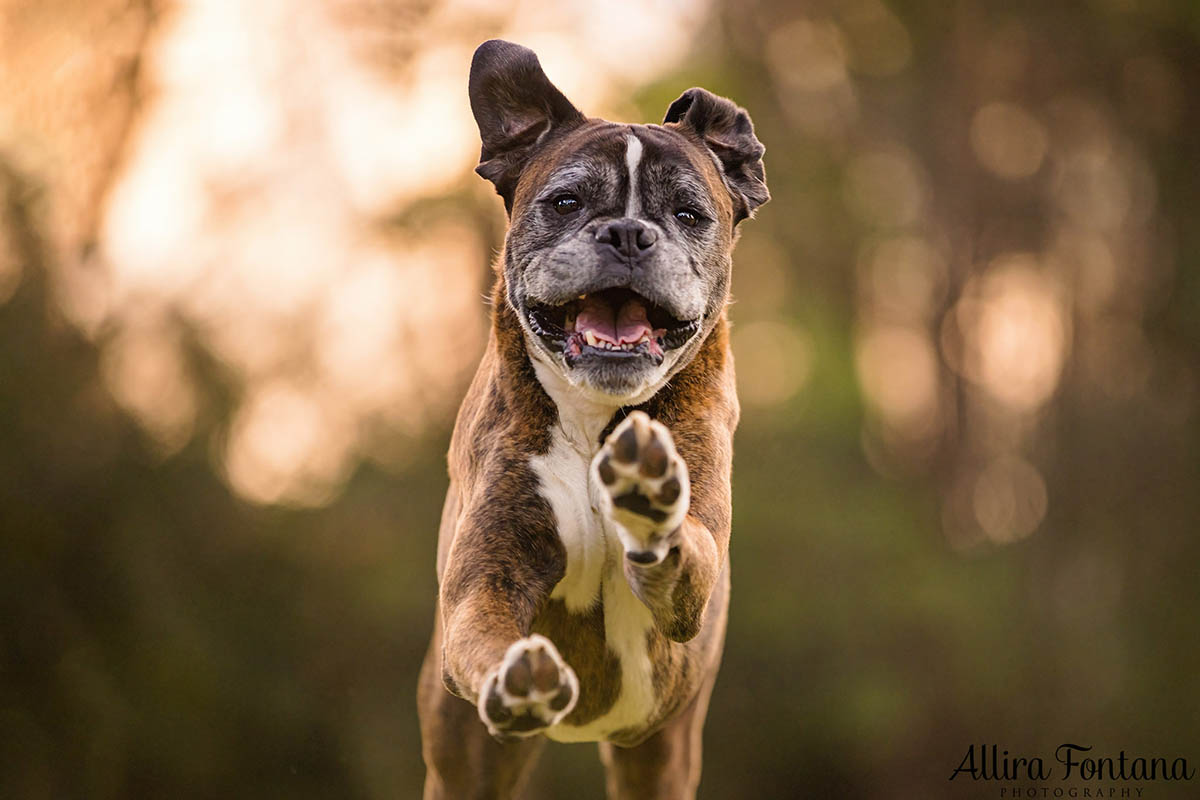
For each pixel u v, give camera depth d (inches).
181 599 626.5
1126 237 925.2
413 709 689.6
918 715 809.5
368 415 749.3
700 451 211.8
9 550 576.1
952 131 948.0
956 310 949.2
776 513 809.5
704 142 236.5
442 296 765.3
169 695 601.6
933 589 810.8
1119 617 856.3
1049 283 943.7
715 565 191.9
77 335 613.6
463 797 246.7
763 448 840.3
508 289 220.5
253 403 697.6
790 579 801.6
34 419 595.5
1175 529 872.9
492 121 235.9
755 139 240.4
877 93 973.2
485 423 218.2
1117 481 893.2
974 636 813.2
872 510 839.7
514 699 163.3
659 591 182.1
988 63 933.2
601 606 215.3
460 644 190.4
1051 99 925.2
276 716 640.4
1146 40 882.8
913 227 965.8
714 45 938.7
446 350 762.2
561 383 214.7
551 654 163.5
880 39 954.7
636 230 207.8
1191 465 880.9
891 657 810.2
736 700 803.4
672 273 208.5
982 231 947.3
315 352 729.6
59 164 621.6
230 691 628.7
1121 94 910.4
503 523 207.5
